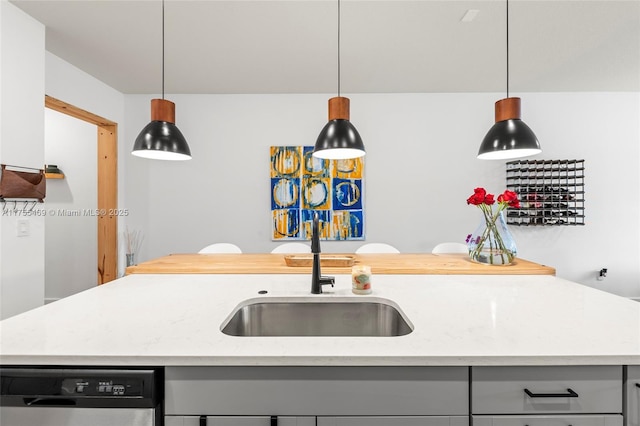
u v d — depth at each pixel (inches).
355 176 143.6
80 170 144.1
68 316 42.3
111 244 138.9
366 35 94.7
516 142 65.9
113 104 135.9
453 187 145.0
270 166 144.2
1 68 77.2
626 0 79.1
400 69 118.6
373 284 59.3
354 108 144.1
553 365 32.5
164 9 81.8
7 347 32.9
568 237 144.8
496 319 40.9
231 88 136.9
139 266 70.0
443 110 144.0
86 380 31.8
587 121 144.4
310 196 143.9
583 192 139.4
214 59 109.7
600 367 32.7
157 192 144.3
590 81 131.9
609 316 42.0
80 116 122.7
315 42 98.8
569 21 88.4
